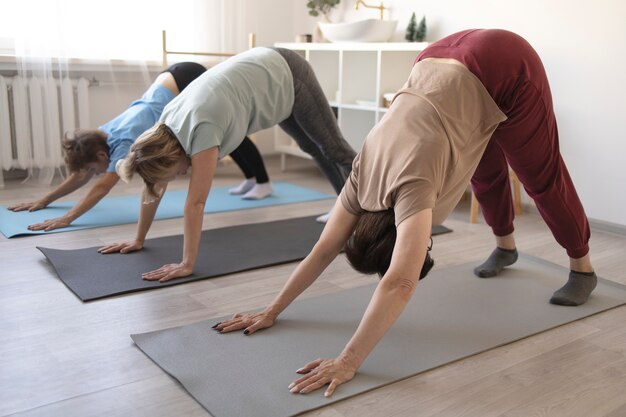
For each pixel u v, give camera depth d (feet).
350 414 4.80
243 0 14.79
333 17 15.10
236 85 7.65
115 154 9.05
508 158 6.73
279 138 15.03
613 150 10.12
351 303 6.92
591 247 9.51
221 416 4.67
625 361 5.83
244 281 7.61
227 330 6.06
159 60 13.65
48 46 12.10
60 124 12.86
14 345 5.79
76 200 11.27
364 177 5.38
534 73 6.05
